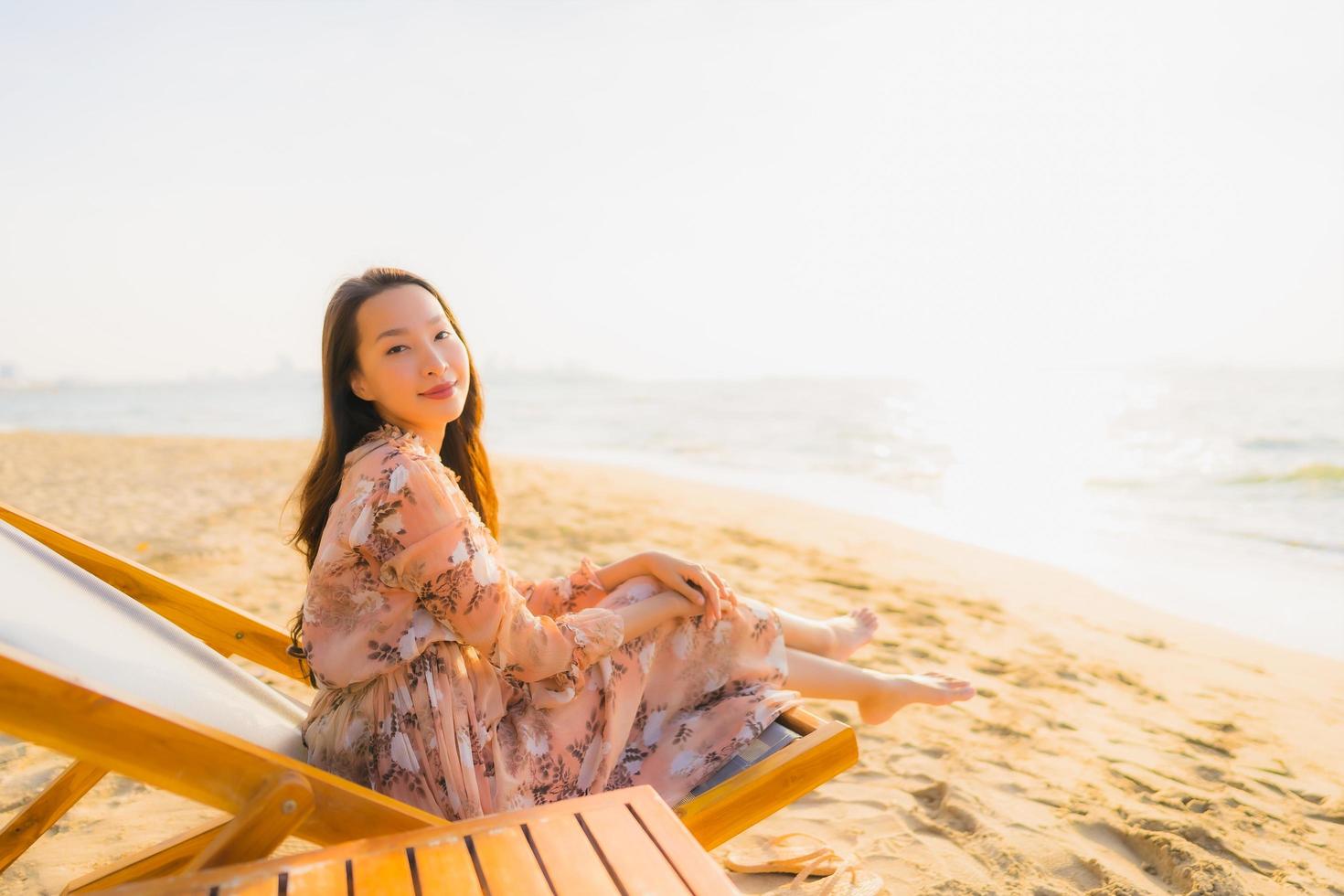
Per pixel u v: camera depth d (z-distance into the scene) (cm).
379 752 170
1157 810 281
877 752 333
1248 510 893
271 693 199
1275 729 354
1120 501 989
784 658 219
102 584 187
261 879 117
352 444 192
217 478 1255
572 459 1623
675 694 205
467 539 169
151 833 273
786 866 249
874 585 599
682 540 748
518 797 177
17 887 241
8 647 113
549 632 179
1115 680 413
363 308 184
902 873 247
